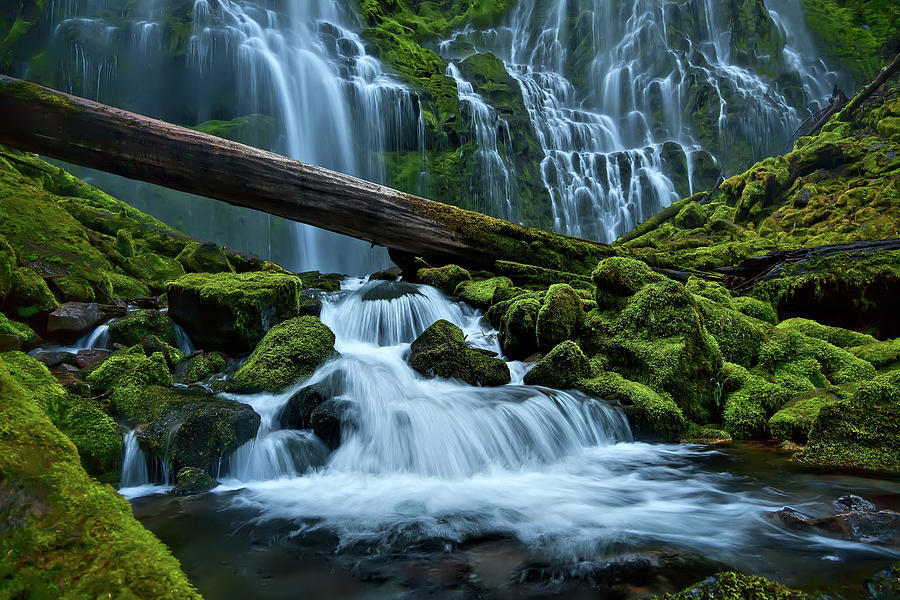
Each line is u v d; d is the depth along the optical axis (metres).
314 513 3.93
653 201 27.52
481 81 30.27
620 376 6.39
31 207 8.75
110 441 4.36
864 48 37.31
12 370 4.14
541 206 26.42
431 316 8.80
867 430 4.70
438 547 3.36
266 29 23.55
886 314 8.54
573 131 30.77
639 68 36.28
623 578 2.90
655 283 7.02
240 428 4.70
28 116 7.37
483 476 4.88
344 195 8.88
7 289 6.60
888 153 14.33
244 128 20.03
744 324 7.10
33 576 1.44
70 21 20.30
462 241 10.02
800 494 4.07
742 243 12.48
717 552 3.17
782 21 39.69
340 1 30.67
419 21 37.31
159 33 20.92
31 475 1.63
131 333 6.82
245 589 2.88
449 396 5.84
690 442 5.68
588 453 5.43
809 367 6.51
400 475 4.88
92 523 1.62
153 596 1.51
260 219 17.98
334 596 2.80
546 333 7.16
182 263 10.55
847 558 3.02
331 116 22.75
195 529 3.64
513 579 2.94
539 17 41.00
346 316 8.66
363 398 5.64
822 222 13.20
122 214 11.22
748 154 31.19
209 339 7.19
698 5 38.69
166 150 7.72
